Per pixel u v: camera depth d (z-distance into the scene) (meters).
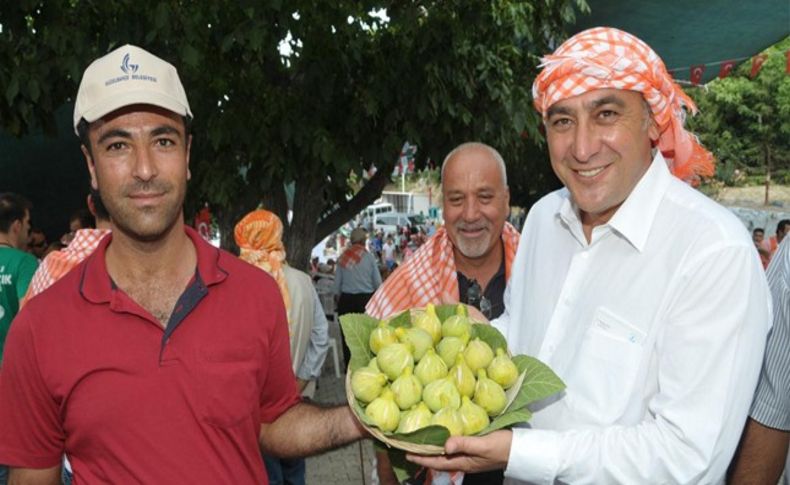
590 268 2.06
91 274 1.86
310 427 2.07
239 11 5.39
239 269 1.99
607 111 1.88
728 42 9.22
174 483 1.79
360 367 2.06
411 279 3.13
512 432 1.86
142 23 5.18
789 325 1.94
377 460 2.84
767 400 1.99
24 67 5.19
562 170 1.97
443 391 1.85
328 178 6.65
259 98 6.14
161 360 1.81
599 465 1.81
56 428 1.85
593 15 8.33
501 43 6.56
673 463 1.75
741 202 28.78
